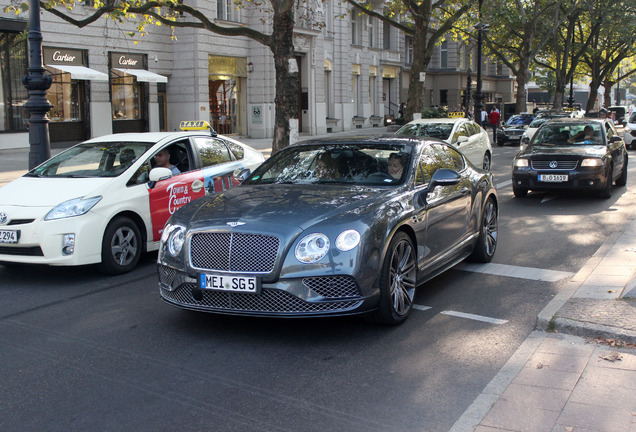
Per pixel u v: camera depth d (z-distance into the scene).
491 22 34.94
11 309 5.92
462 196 6.65
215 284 4.77
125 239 7.22
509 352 4.70
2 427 3.61
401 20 44.69
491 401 3.87
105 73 25.31
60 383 4.21
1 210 6.74
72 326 5.40
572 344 4.77
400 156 6.09
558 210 11.32
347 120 39.66
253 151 9.64
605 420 3.58
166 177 7.36
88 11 24.45
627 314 5.07
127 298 6.25
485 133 16.72
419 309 5.79
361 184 5.79
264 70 30.98
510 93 64.44
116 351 4.79
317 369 4.41
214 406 3.86
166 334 5.16
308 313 4.65
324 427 3.58
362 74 42.25
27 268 7.59
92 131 25.06
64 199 6.80
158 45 27.47
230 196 5.56
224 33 15.24
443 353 4.70
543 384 4.09
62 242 6.61
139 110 27.22
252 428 3.57
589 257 7.79
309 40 34.53
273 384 4.17
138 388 4.12
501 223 10.16
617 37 47.03
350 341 4.95
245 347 4.84
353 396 3.98
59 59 23.72
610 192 12.50
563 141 12.92
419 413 3.74
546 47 46.62
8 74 22.64
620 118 56.25
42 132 10.77
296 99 14.39
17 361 4.61
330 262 4.66
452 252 6.41
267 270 4.66
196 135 8.60
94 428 3.59
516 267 7.34
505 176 16.73
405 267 5.36
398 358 4.60
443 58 53.88
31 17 10.45
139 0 15.84
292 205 5.09
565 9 41.03
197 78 27.91
